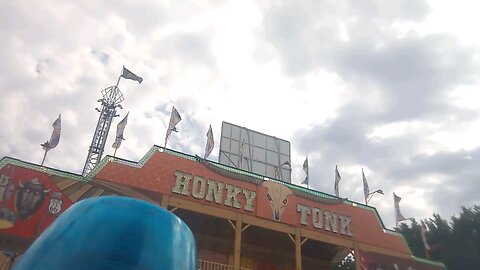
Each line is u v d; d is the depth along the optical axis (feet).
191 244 13.21
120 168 73.46
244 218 79.36
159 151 78.43
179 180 76.79
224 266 79.77
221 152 110.32
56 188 67.82
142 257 11.25
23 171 66.69
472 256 156.76
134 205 12.64
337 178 106.11
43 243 11.60
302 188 89.61
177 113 87.92
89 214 12.08
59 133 78.18
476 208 168.45
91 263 10.78
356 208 94.63
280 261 95.04
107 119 121.49
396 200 121.29
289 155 120.88
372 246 91.76
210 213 76.43
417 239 168.76
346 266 135.03
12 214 63.05
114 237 11.41
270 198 83.97
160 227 12.35
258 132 119.85
